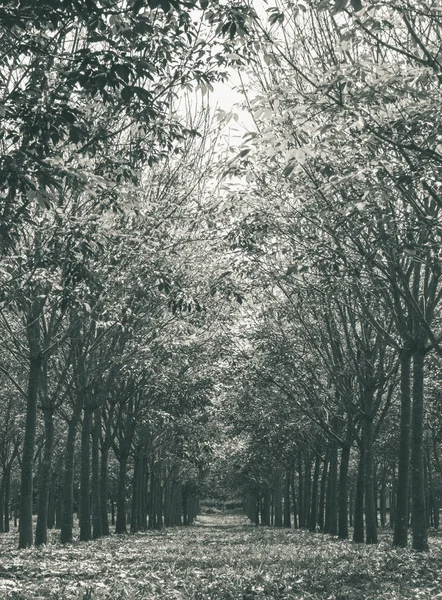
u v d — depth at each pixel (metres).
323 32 14.66
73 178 9.66
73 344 21.78
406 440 17.95
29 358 20.17
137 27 8.09
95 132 11.59
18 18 7.44
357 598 9.62
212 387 33.19
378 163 10.45
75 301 13.32
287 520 50.94
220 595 9.84
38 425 38.88
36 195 8.99
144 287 17.58
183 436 37.25
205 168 20.53
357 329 26.06
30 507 20.02
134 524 40.06
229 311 25.70
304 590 10.40
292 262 14.87
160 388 31.89
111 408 33.12
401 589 10.24
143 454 40.97
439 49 9.88
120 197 12.99
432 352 22.88
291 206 15.24
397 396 28.19
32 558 15.53
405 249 11.80
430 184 11.54
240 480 67.81
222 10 8.48
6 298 13.38
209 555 17.12
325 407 27.72
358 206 10.52
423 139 10.59
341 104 10.02
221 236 17.97
